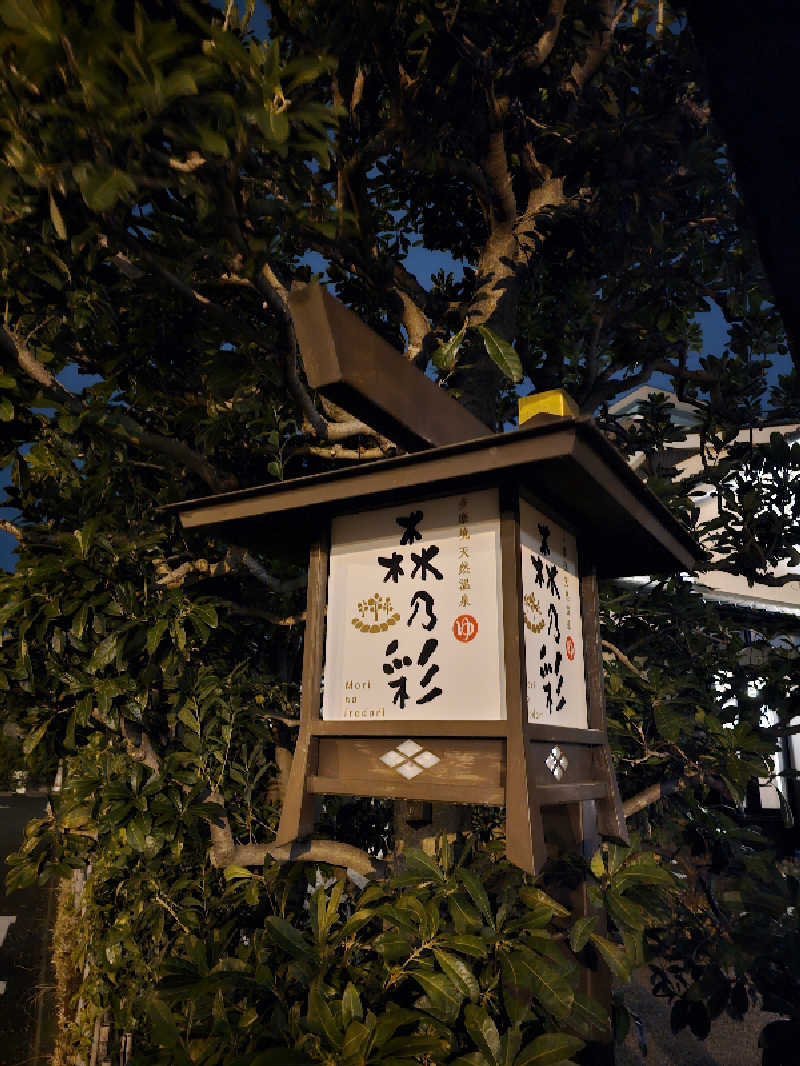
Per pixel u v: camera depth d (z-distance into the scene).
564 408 2.11
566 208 3.82
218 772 3.21
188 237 2.60
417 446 2.19
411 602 2.18
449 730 1.97
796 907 3.12
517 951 2.10
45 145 1.67
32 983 7.66
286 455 3.57
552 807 2.52
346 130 3.03
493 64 3.22
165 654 2.91
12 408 2.91
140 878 3.44
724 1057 5.21
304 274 4.23
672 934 3.52
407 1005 2.13
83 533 2.93
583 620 2.64
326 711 2.23
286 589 3.64
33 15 1.50
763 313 4.50
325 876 2.93
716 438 4.71
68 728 2.79
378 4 2.59
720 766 3.53
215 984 2.14
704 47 0.92
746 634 5.75
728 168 3.96
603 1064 2.48
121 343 3.48
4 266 2.64
